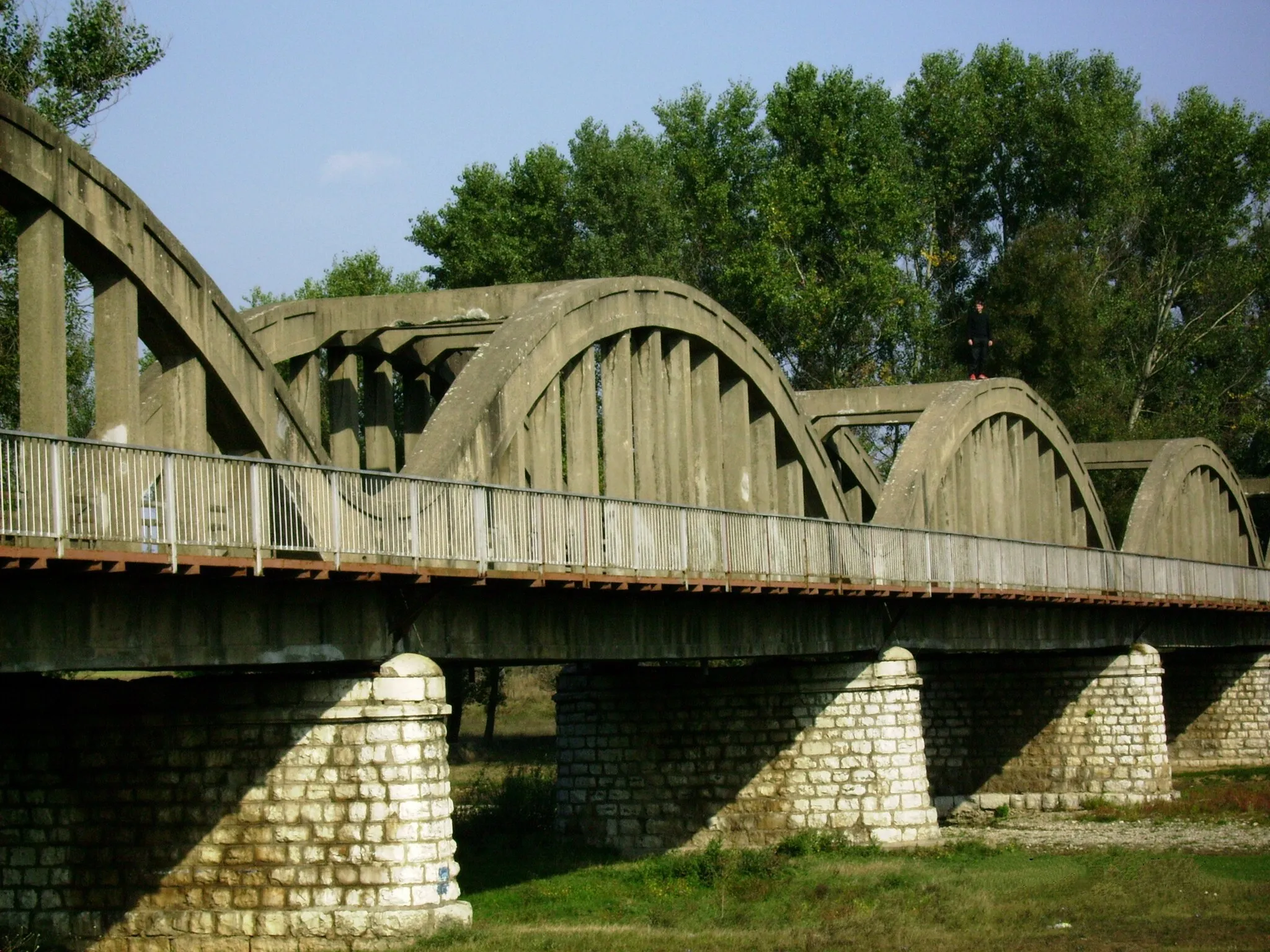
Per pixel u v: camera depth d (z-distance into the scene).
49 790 26.19
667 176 76.69
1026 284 80.50
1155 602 51.97
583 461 35.44
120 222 23.95
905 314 78.38
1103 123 84.19
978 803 51.88
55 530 18.48
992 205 86.62
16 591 19.53
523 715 80.94
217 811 25.27
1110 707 50.88
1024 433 57.22
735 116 76.88
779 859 35.72
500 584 26.17
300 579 22.27
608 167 71.12
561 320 33.75
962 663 53.03
